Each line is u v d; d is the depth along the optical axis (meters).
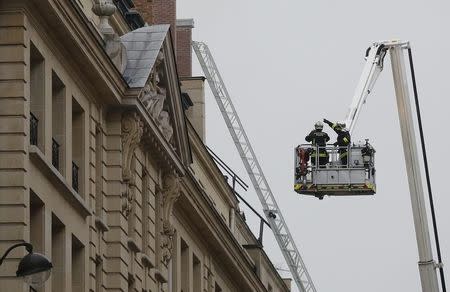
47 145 97.50
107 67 104.56
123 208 109.00
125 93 108.56
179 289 129.50
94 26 105.62
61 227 99.38
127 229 110.44
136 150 112.75
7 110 93.69
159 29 115.12
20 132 93.44
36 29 96.44
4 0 94.56
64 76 100.88
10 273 91.44
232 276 147.50
